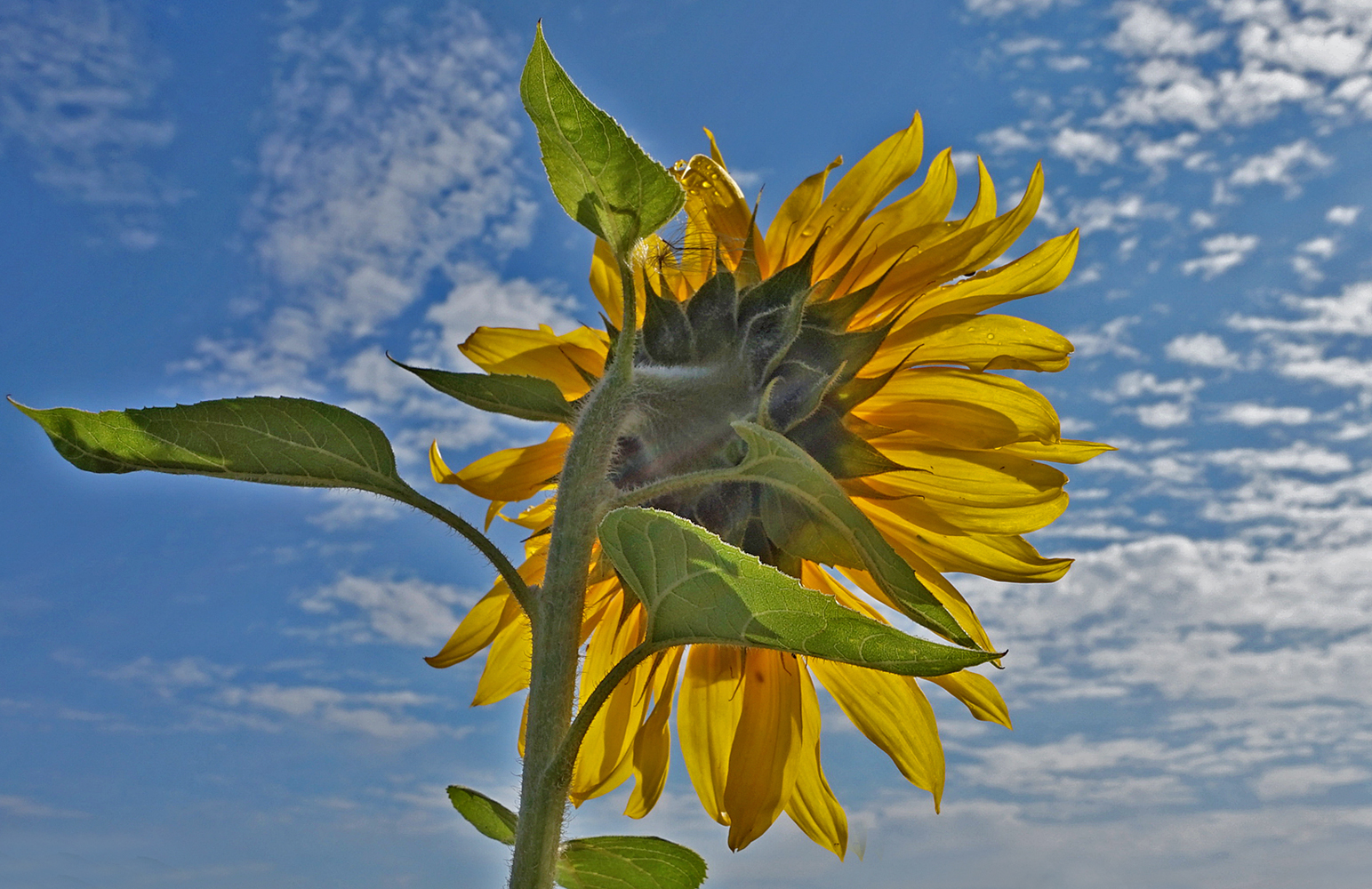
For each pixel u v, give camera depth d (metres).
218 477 0.34
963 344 0.42
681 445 0.35
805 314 0.38
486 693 0.47
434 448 0.44
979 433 0.40
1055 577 0.43
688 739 0.48
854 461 0.36
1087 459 0.44
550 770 0.29
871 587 0.43
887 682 0.48
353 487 0.33
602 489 0.32
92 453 0.33
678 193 0.29
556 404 0.34
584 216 0.30
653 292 0.36
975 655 0.25
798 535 0.35
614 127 0.28
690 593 0.27
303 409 0.32
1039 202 0.42
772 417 0.36
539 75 0.28
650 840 0.33
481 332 0.45
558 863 0.32
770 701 0.44
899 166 0.43
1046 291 0.42
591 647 0.45
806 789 0.47
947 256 0.41
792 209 0.43
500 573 0.32
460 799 0.34
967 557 0.43
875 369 0.41
